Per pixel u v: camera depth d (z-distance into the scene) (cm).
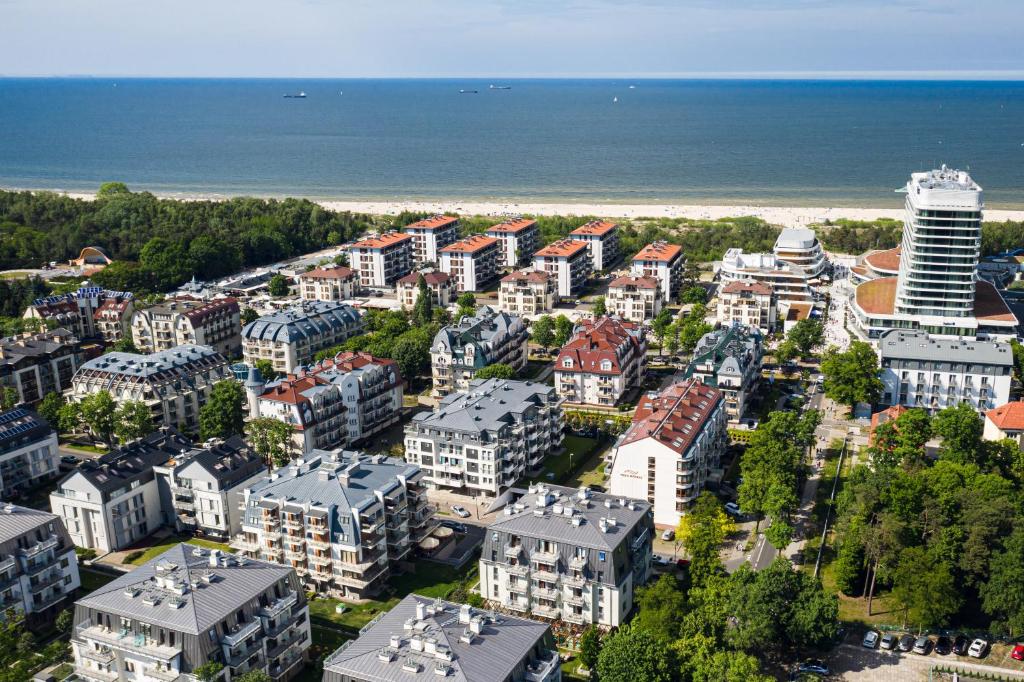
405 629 18662
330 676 18062
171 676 19125
